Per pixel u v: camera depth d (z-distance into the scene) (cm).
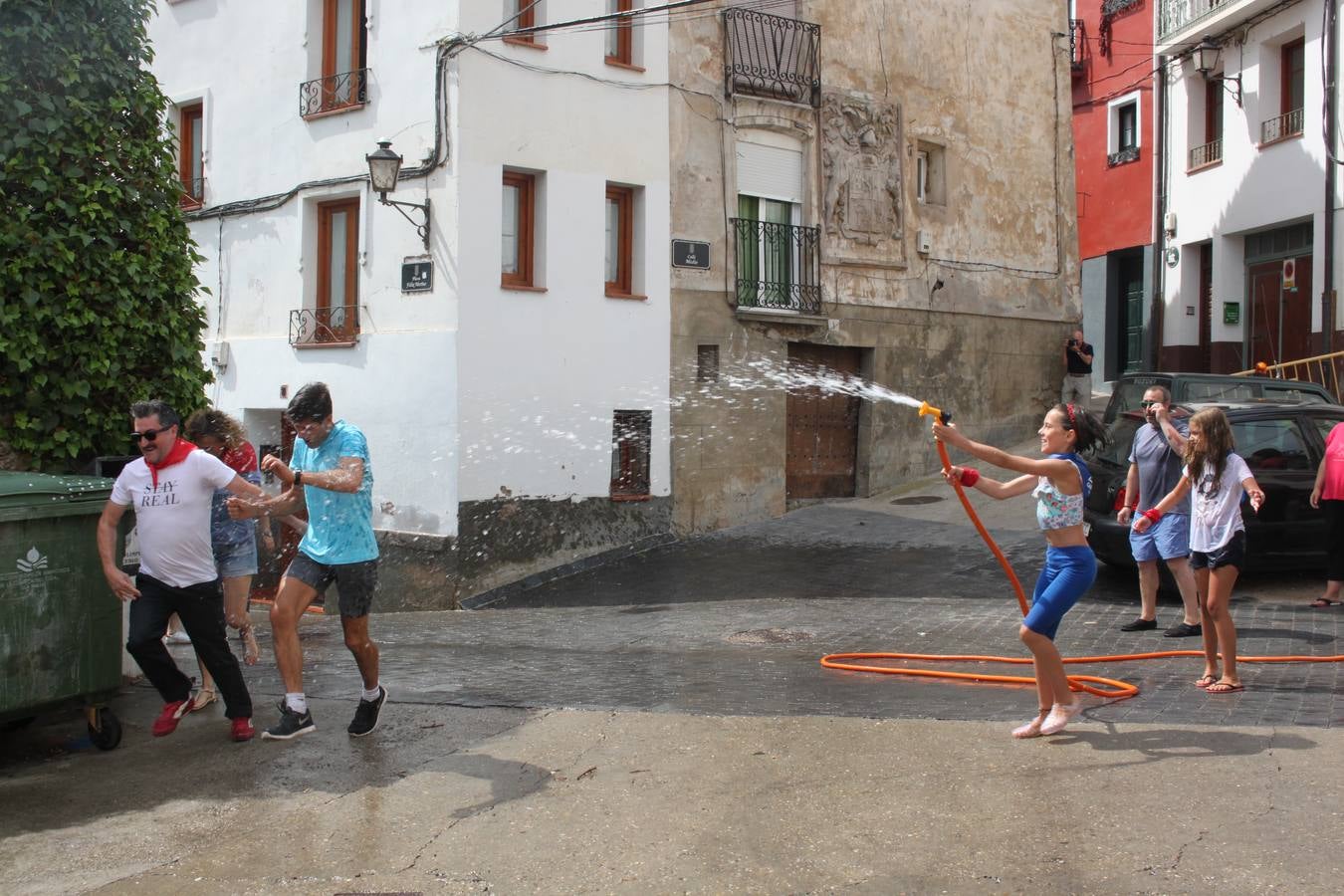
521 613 1161
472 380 1300
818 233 1606
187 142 1672
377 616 1199
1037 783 510
